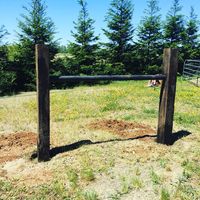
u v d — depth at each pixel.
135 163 5.26
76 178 4.66
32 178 4.72
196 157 5.62
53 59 25.88
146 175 4.85
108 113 9.78
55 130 7.59
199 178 4.79
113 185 4.52
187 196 4.20
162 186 4.50
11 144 6.41
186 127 7.85
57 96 13.95
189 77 23.30
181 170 5.05
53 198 4.14
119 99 12.64
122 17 29.36
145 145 6.20
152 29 31.81
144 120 8.73
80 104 11.48
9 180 4.66
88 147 5.97
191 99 12.68
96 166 5.09
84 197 4.14
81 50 27.23
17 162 5.38
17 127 8.06
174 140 6.59
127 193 4.30
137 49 31.48
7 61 22.62
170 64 6.05
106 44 29.55
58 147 6.03
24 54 22.97
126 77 5.81
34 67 23.53
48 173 4.89
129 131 7.46
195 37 35.44
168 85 6.07
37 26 23.02
